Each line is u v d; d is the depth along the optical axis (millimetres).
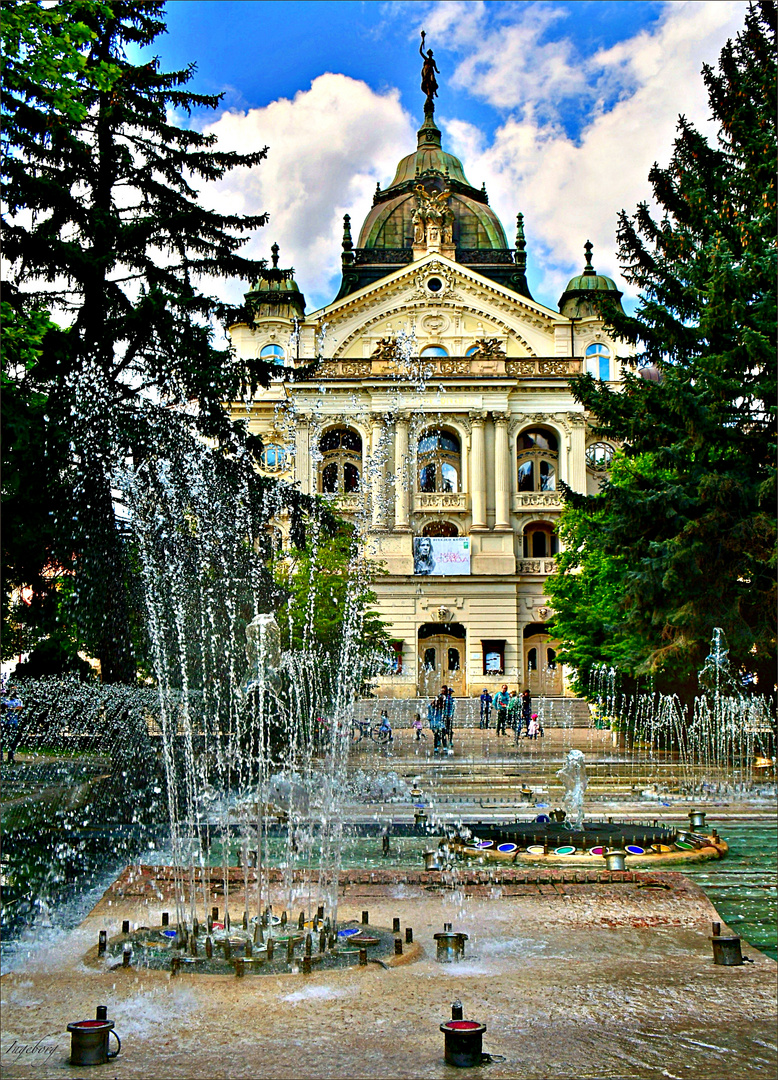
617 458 40906
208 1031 6016
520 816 16391
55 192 21125
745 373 28453
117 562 21547
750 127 28547
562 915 8727
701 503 27859
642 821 16109
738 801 19125
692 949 7750
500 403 60031
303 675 31141
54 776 19859
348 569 38062
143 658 22344
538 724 41438
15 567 20609
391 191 72812
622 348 63344
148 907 9219
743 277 26562
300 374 26406
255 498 25438
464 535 60000
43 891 10539
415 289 63094
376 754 32062
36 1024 6164
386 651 45312
